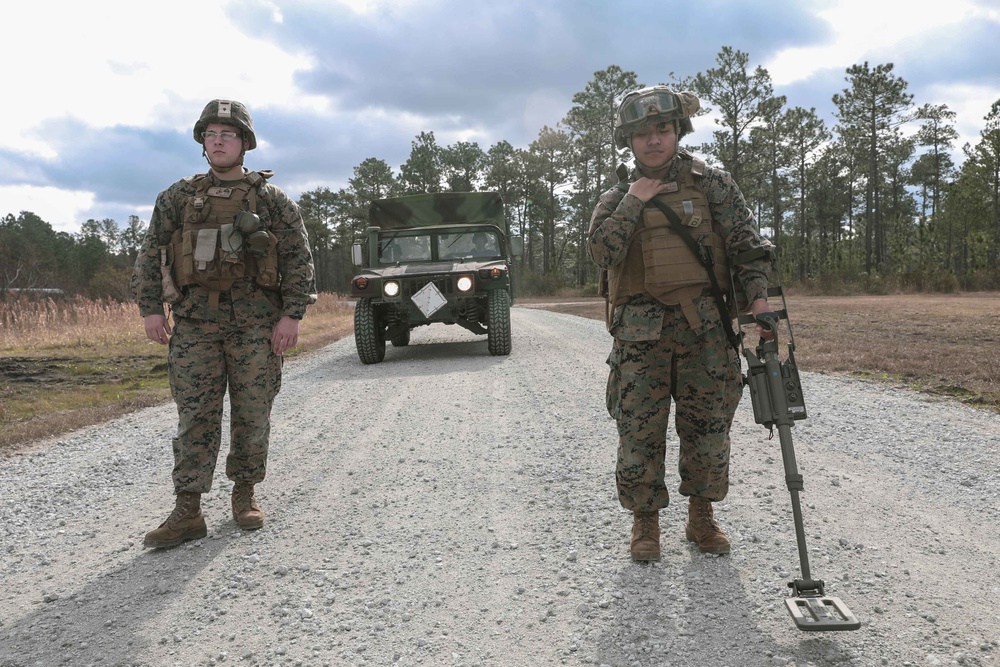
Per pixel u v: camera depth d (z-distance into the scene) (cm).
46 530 337
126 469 442
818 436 444
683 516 313
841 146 6347
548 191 6844
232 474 324
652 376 256
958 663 191
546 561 274
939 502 323
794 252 5550
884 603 227
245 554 294
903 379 648
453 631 223
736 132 4594
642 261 252
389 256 1043
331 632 225
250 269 305
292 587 260
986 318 1325
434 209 1155
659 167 254
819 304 2030
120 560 294
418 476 402
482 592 250
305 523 330
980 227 5138
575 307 2522
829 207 7406
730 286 256
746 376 253
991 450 402
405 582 261
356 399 664
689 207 249
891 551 269
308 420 575
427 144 6944
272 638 223
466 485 380
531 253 7925
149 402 692
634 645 208
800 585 212
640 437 260
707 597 236
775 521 302
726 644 206
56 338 1380
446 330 1512
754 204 5997
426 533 312
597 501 340
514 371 793
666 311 252
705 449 260
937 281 3438
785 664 193
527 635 218
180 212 309
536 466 409
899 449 411
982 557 263
